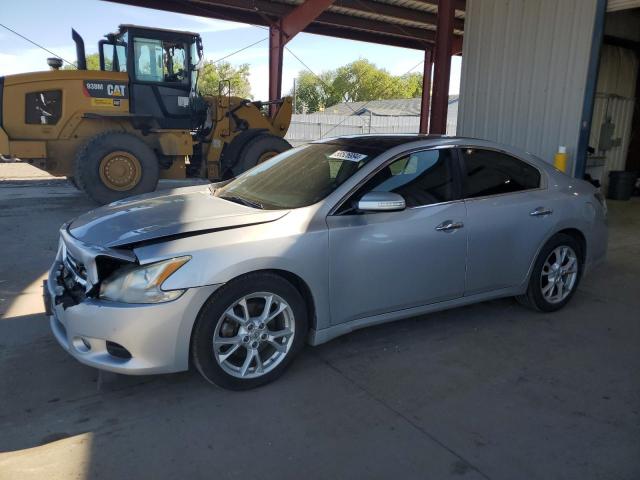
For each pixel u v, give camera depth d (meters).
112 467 2.53
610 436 2.82
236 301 3.09
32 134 9.72
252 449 2.68
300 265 3.23
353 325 3.58
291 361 3.37
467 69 9.52
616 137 11.56
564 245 4.54
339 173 3.69
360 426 2.89
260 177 4.20
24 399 3.12
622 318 4.52
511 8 8.62
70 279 3.27
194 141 11.26
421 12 15.81
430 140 3.98
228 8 14.72
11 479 2.43
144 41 10.20
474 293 4.10
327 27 16.95
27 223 8.09
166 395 3.17
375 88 70.38
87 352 2.99
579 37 7.72
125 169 9.59
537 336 4.10
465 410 3.06
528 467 2.57
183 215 3.41
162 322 2.89
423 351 3.80
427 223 3.71
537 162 4.53
